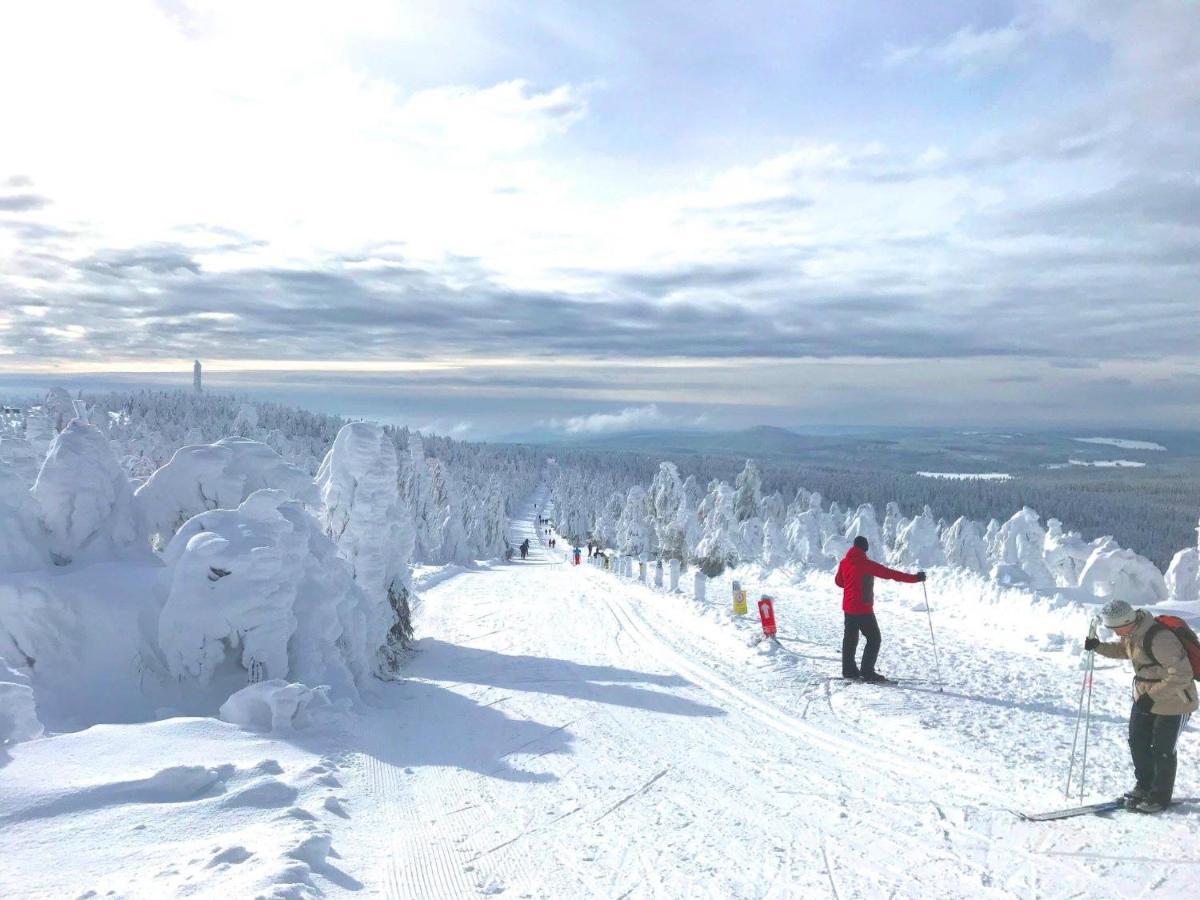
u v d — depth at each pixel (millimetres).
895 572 10219
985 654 11789
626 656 13406
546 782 6648
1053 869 4562
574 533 123188
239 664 8648
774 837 5273
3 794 4934
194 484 10938
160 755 6141
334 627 9547
